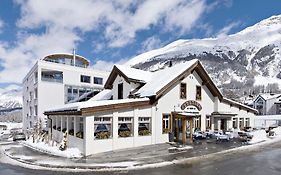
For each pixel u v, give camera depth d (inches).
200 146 874.8
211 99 1192.8
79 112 746.8
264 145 919.7
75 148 796.0
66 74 2007.9
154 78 1128.8
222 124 1235.9
